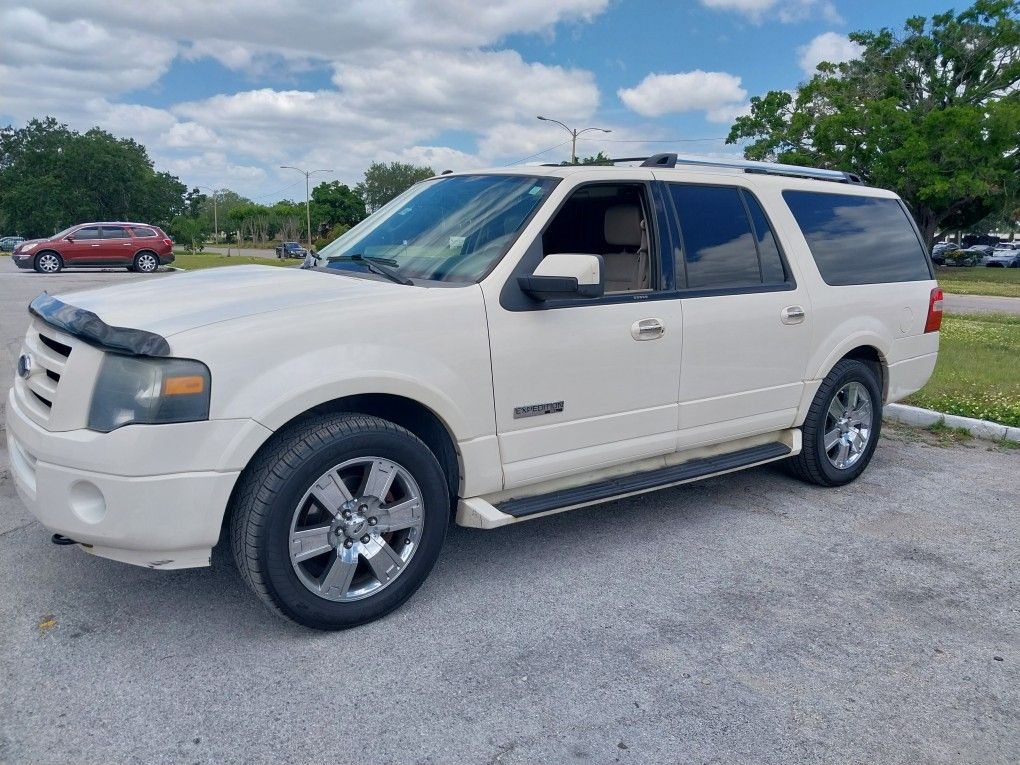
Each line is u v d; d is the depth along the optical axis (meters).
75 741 2.60
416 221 4.22
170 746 2.59
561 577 3.89
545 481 3.90
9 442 3.44
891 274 5.53
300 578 3.15
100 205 85.75
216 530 2.99
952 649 3.33
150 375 2.89
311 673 3.01
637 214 4.36
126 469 2.85
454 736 2.68
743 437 4.75
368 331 3.24
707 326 4.32
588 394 3.90
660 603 3.65
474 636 3.31
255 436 2.99
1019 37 38.03
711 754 2.63
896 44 40.88
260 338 3.03
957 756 2.67
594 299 3.89
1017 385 8.26
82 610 3.42
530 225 3.76
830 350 5.01
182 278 3.96
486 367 3.54
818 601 3.71
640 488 4.11
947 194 35.03
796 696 2.97
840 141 37.41
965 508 4.99
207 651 3.14
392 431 3.28
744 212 4.69
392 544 3.46
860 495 5.21
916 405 7.29
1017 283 32.06
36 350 3.29
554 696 2.92
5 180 90.06
